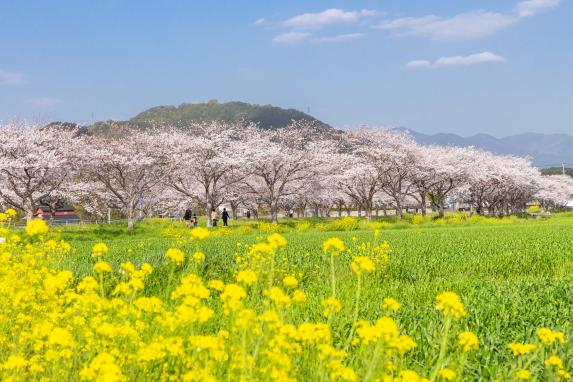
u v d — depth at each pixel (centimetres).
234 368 414
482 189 8212
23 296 568
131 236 4006
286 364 393
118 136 5478
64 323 542
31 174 4147
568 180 11700
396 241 2452
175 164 5088
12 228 1249
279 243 618
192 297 448
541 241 2403
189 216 4625
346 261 1614
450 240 2502
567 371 629
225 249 1945
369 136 6494
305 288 1287
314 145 6150
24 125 4453
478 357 699
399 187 6525
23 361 428
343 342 667
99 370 379
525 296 1112
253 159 5469
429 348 735
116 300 492
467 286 1274
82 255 1797
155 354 427
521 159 9125
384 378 401
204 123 6244
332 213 10956
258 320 448
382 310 939
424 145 7931
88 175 4803
